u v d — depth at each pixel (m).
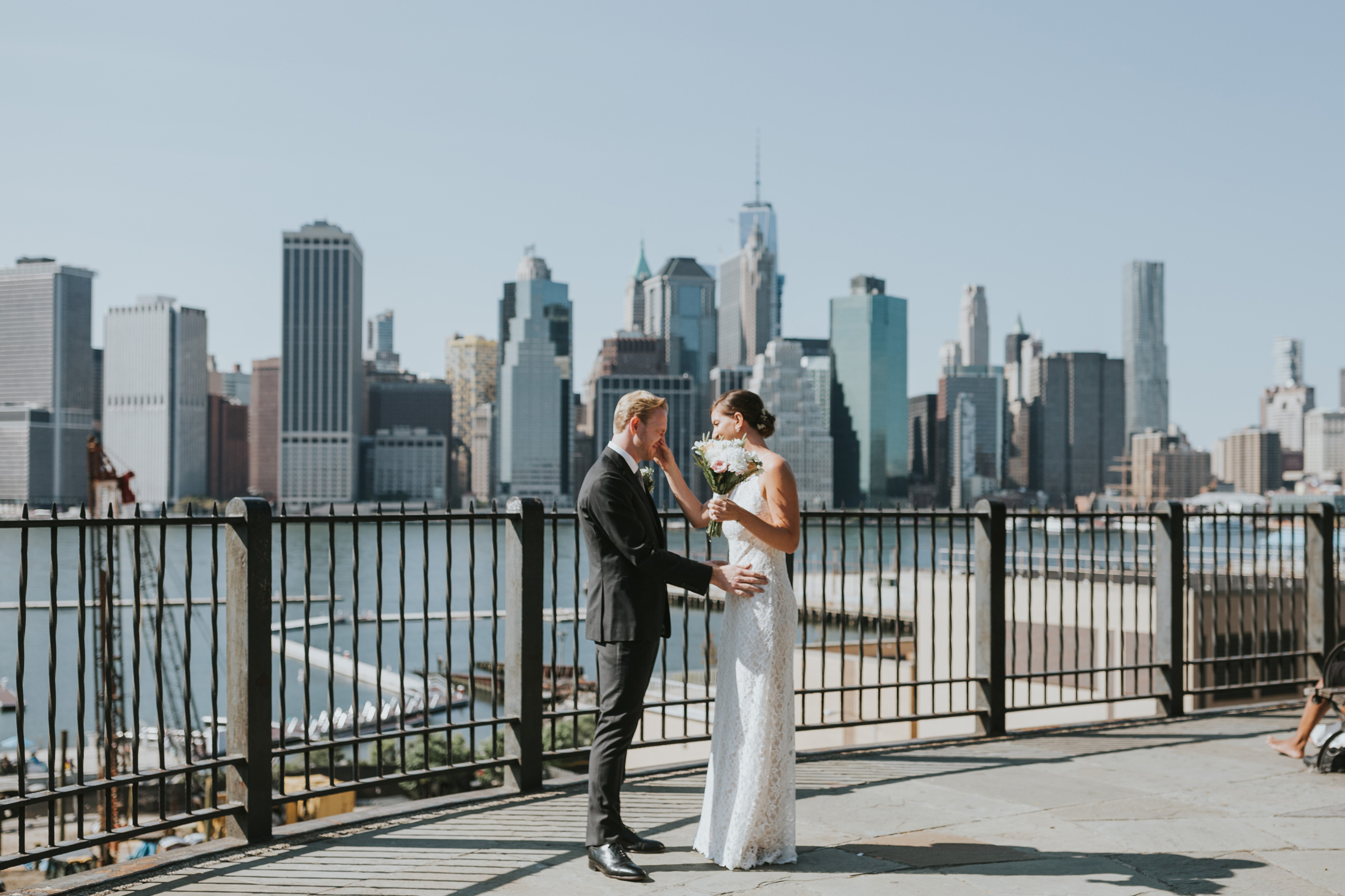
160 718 4.49
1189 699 15.16
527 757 5.64
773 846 4.49
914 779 6.04
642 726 6.04
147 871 4.36
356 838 4.85
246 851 4.64
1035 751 6.77
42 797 4.10
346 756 42.66
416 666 80.25
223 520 4.65
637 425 4.46
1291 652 8.65
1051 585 18.38
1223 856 4.66
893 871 4.43
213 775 4.72
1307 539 8.66
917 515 7.06
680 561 4.39
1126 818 5.25
